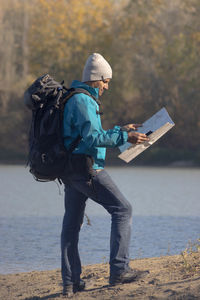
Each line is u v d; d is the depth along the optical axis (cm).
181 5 12538
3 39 14000
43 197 4881
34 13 13750
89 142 1063
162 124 1076
